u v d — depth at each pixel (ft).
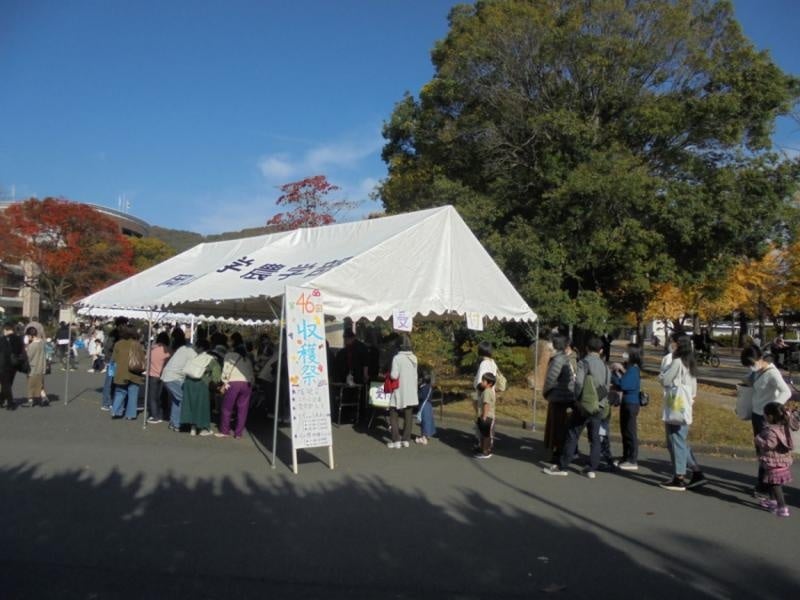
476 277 39.52
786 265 118.21
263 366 50.03
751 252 75.66
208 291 40.09
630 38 71.77
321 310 31.99
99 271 149.07
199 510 23.95
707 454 39.91
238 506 24.61
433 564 19.17
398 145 86.17
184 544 20.35
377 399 40.16
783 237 73.15
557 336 34.04
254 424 45.14
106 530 21.50
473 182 75.72
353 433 42.39
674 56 72.08
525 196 74.18
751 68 69.05
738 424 46.96
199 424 39.27
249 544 20.47
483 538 21.66
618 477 31.83
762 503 26.68
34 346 50.65
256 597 16.61
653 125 68.74
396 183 84.99
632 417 33.81
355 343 47.19
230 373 39.42
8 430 39.58
